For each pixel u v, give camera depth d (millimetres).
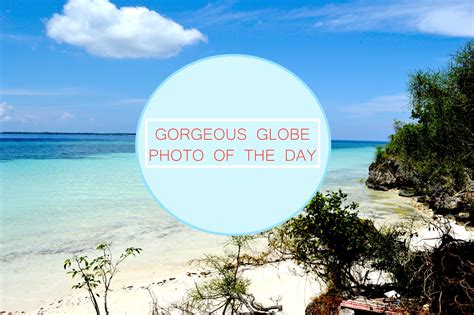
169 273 18109
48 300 15594
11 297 15805
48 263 19750
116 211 31922
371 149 176750
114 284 17047
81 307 14844
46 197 38281
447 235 10188
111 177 54125
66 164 72812
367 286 11188
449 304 8984
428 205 32125
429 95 11633
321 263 11492
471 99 10773
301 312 12891
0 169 63469
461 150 11312
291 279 15734
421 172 13242
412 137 12961
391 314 9172
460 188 13094
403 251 10898
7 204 34719
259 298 13938
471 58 10930
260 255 15047
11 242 23188
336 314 10109
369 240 11133
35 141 181500
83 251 21656
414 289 10172
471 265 9031
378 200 37938
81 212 31469
